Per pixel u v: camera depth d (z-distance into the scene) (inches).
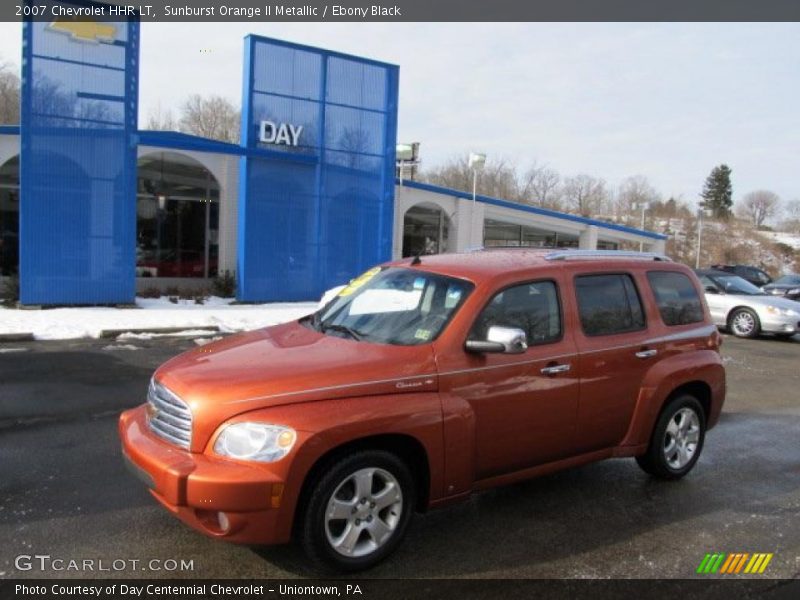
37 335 423.2
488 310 165.9
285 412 134.5
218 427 134.1
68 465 201.6
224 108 1643.7
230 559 147.3
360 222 728.3
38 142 546.6
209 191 781.9
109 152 572.4
